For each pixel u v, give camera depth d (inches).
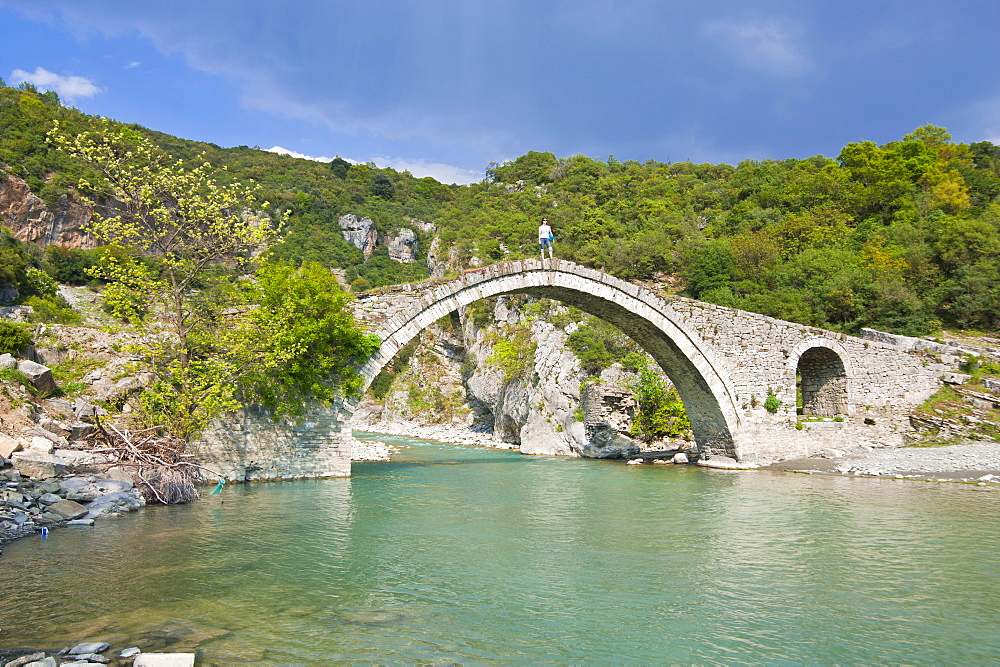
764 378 1096.8
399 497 770.2
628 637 335.6
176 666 268.7
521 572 451.2
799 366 1234.0
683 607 382.6
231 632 321.4
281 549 498.0
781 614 371.9
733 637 337.7
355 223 3863.2
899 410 1137.4
